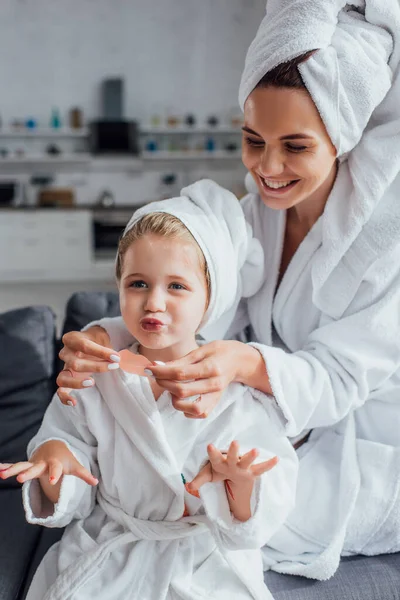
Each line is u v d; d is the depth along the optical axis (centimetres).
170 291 78
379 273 92
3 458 127
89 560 80
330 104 80
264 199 91
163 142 637
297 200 88
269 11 84
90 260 568
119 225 573
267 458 83
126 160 631
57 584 79
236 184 650
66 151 627
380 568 93
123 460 82
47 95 611
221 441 84
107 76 613
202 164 645
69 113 615
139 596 78
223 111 635
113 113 607
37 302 502
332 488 97
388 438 102
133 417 82
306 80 78
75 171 628
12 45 596
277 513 79
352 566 94
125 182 638
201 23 612
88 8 596
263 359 86
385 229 91
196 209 86
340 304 95
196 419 83
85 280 572
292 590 89
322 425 95
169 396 83
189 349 86
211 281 82
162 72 620
